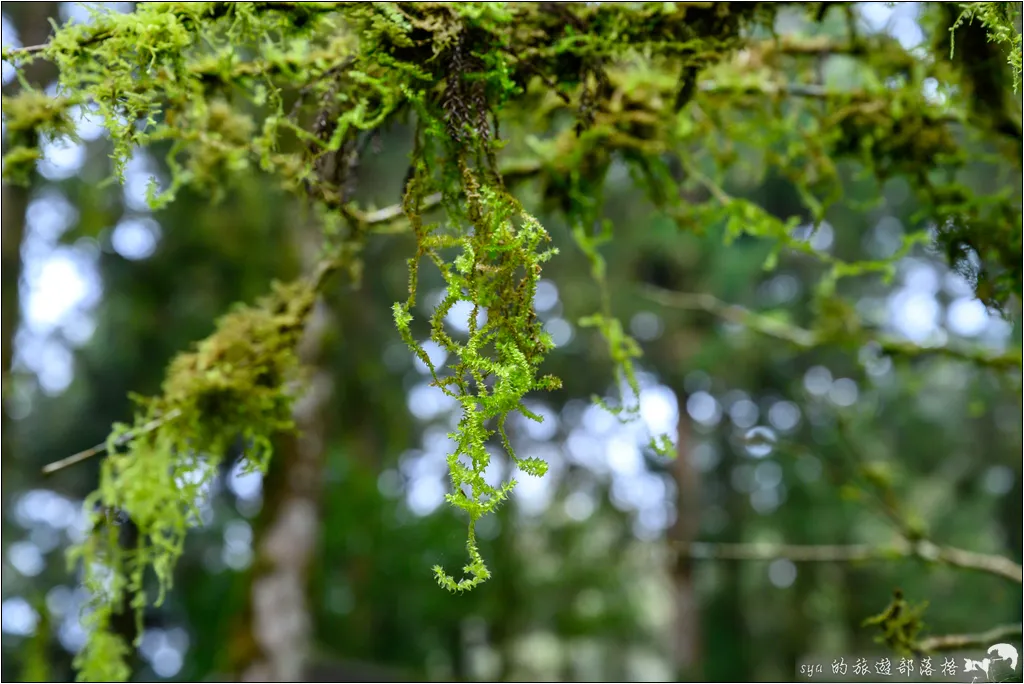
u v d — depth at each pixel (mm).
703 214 1524
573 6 1116
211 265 5664
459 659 6945
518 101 1317
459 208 1035
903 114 1413
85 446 6750
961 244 1364
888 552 1751
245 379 1314
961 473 8047
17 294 3566
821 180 1521
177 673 6270
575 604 7113
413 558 6105
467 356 858
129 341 6164
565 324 7348
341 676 5738
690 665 8203
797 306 7254
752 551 1806
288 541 4691
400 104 1146
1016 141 1331
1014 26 1035
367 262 6094
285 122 1146
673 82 1395
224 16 1014
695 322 7652
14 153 1112
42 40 2885
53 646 5238
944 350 1680
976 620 7031
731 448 8789
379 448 7379
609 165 1438
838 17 1559
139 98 1013
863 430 7695
